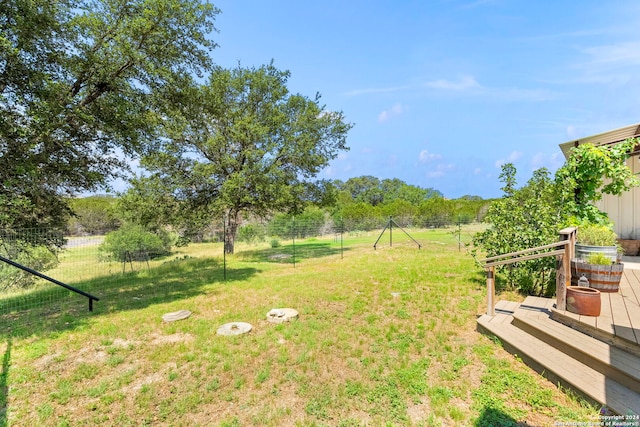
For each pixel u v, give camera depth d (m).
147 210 13.64
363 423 2.54
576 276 4.77
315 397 2.89
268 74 15.34
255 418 2.61
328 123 15.47
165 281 8.60
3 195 6.17
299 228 22.64
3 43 5.04
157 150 8.52
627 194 7.77
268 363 3.54
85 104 6.62
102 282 8.43
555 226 5.56
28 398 2.93
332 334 4.33
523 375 3.13
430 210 28.16
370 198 59.84
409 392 2.94
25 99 5.86
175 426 2.55
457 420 2.53
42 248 8.30
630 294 4.41
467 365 3.40
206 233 18.61
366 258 11.86
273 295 6.64
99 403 2.85
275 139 14.66
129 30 6.41
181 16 7.10
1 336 4.49
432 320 4.70
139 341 4.29
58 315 5.59
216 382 3.17
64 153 6.93
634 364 2.75
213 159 14.27
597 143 6.77
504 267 5.98
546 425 2.41
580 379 2.79
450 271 8.09
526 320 3.91
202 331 4.57
